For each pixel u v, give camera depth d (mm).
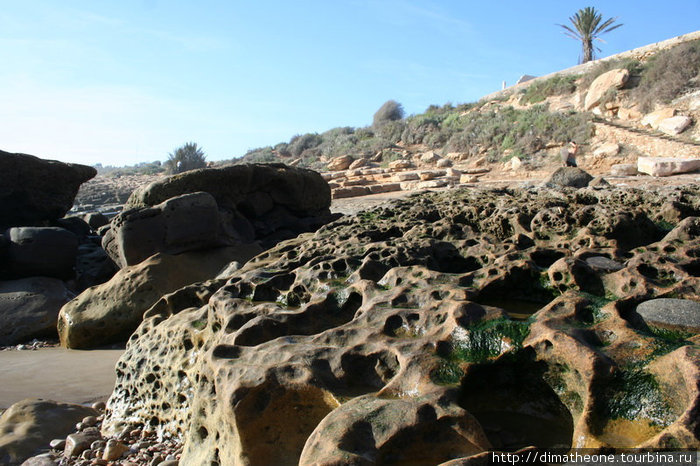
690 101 24844
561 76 35250
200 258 8586
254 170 11125
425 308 3225
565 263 3658
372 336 3127
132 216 8453
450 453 2377
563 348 2707
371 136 42344
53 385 5492
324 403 2836
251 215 11414
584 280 3639
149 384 4344
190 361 4062
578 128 27000
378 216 7008
